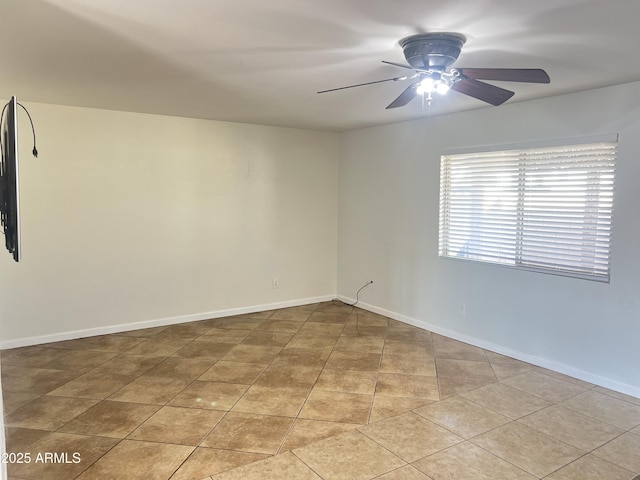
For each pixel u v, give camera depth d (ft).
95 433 8.65
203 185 16.12
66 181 13.69
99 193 14.24
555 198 11.73
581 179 11.14
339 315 17.34
